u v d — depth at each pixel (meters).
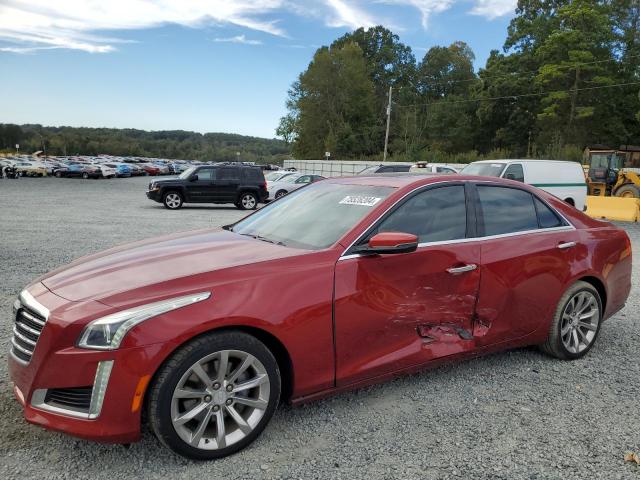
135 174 62.12
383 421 3.25
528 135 60.94
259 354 2.85
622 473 2.75
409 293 3.36
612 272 4.57
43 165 51.47
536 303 4.03
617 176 21.80
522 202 4.19
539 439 3.08
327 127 74.25
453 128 68.38
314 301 2.99
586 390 3.77
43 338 2.61
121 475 2.64
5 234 11.05
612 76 50.88
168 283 2.79
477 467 2.78
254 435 2.89
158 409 2.60
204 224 13.79
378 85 91.62
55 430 2.59
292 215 3.94
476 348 3.75
